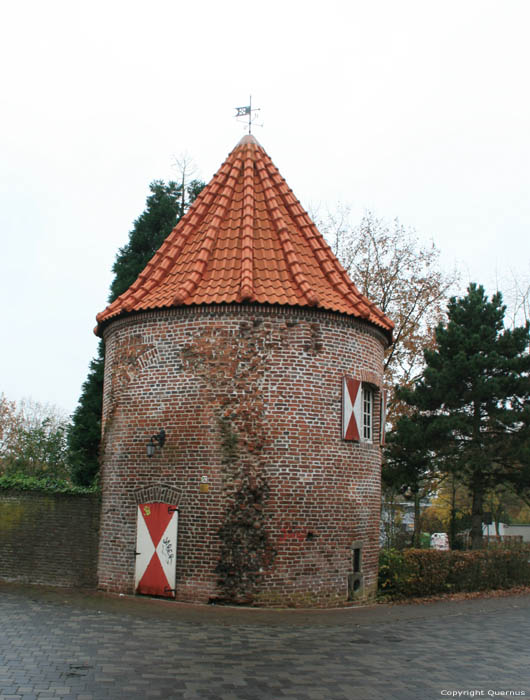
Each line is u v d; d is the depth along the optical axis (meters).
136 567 15.98
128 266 29.98
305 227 18.50
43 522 17.77
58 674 8.82
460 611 16.44
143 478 16.23
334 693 8.55
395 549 19.48
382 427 18.05
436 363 27.48
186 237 18.25
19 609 13.65
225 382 15.80
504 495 44.75
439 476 29.66
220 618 13.55
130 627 12.16
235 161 19.34
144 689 8.32
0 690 8.01
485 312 27.89
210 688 8.51
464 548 34.62
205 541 15.37
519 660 10.90
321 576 15.76
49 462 31.23
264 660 10.15
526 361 26.31
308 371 16.11
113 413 17.14
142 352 16.75
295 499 15.63
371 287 33.97
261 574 15.16
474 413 27.00
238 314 15.98
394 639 12.31
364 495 17.03
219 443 15.63
